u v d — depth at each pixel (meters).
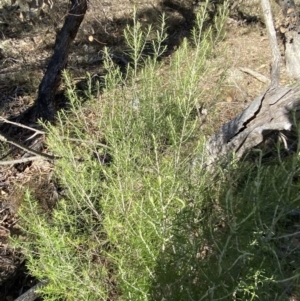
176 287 2.22
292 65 5.65
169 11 7.51
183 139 2.69
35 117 5.42
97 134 3.46
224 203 2.29
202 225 2.32
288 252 2.42
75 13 5.55
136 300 2.28
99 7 6.98
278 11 6.82
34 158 4.15
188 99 2.53
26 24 7.42
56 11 7.03
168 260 2.25
